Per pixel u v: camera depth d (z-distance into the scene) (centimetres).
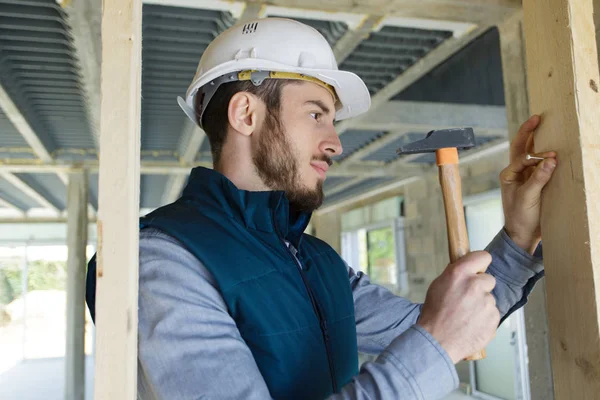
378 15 223
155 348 68
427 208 640
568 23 72
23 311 1084
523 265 93
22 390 729
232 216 85
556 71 74
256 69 97
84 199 556
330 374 84
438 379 63
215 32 254
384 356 65
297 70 97
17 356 1049
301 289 85
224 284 76
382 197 780
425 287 638
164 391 66
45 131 439
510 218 91
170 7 230
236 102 97
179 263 75
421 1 211
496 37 321
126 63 57
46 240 1094
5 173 620
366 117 386
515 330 484
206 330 70
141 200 926
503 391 502
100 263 54
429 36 265
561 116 73
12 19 240
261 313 77
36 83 323
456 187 82
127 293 54
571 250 71
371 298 116
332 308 92
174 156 529
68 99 354
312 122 99
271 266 83
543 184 76
